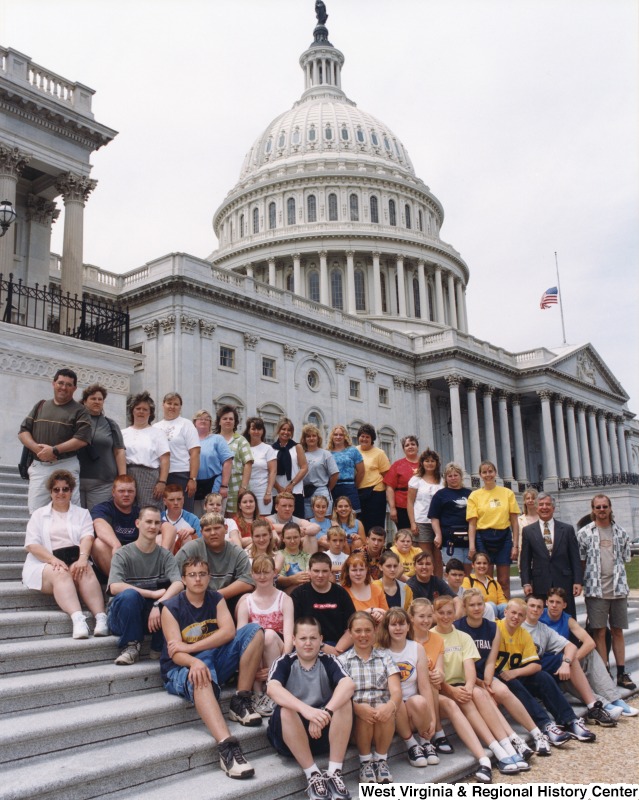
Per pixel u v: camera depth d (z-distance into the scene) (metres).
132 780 6.30
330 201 88.88
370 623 7.69
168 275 45.53
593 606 11.53
